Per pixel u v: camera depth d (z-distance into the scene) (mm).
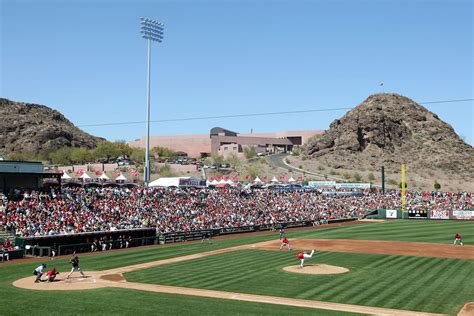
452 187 194125
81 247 53812
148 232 62875
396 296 30594
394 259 46344
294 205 101750
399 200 120625
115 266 43125
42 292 31469
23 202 62312
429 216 103250
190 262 45562
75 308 27094
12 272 39781
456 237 58625
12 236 54000
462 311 27156
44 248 49875
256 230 81062
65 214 62094
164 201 81000
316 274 38344
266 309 27328
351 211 107188
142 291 32062
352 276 37438
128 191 83375
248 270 40531
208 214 80312
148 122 90438
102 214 66062
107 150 199875
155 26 89562
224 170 183125
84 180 87312
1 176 71438
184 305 28125
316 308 27672
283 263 44281
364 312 26859
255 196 102688
